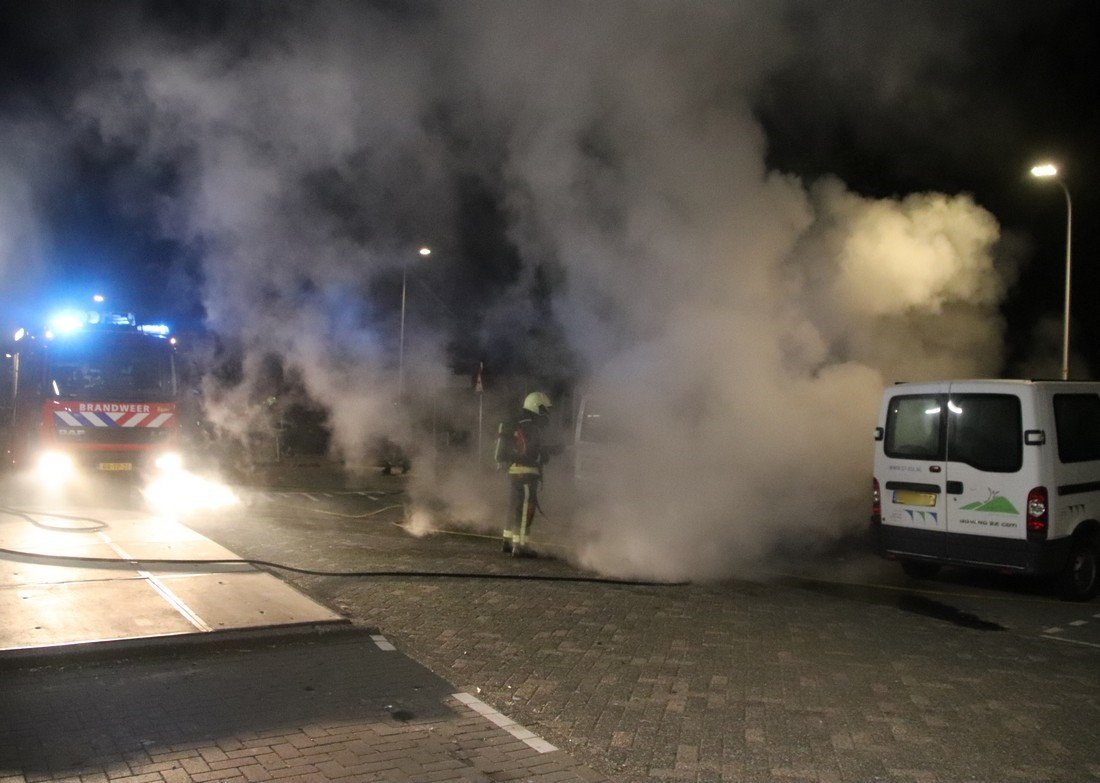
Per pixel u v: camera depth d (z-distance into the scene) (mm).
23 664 5438
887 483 9281
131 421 14047
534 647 6441
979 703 5520
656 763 4551
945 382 8977
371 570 8625
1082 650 6793
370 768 4297
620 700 5426
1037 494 8242
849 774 4473
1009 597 8680
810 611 7781
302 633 6242
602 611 7492
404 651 6227
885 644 6805
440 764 4391
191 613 6504
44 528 9555
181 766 4230
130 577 7523
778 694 5602
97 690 5152
